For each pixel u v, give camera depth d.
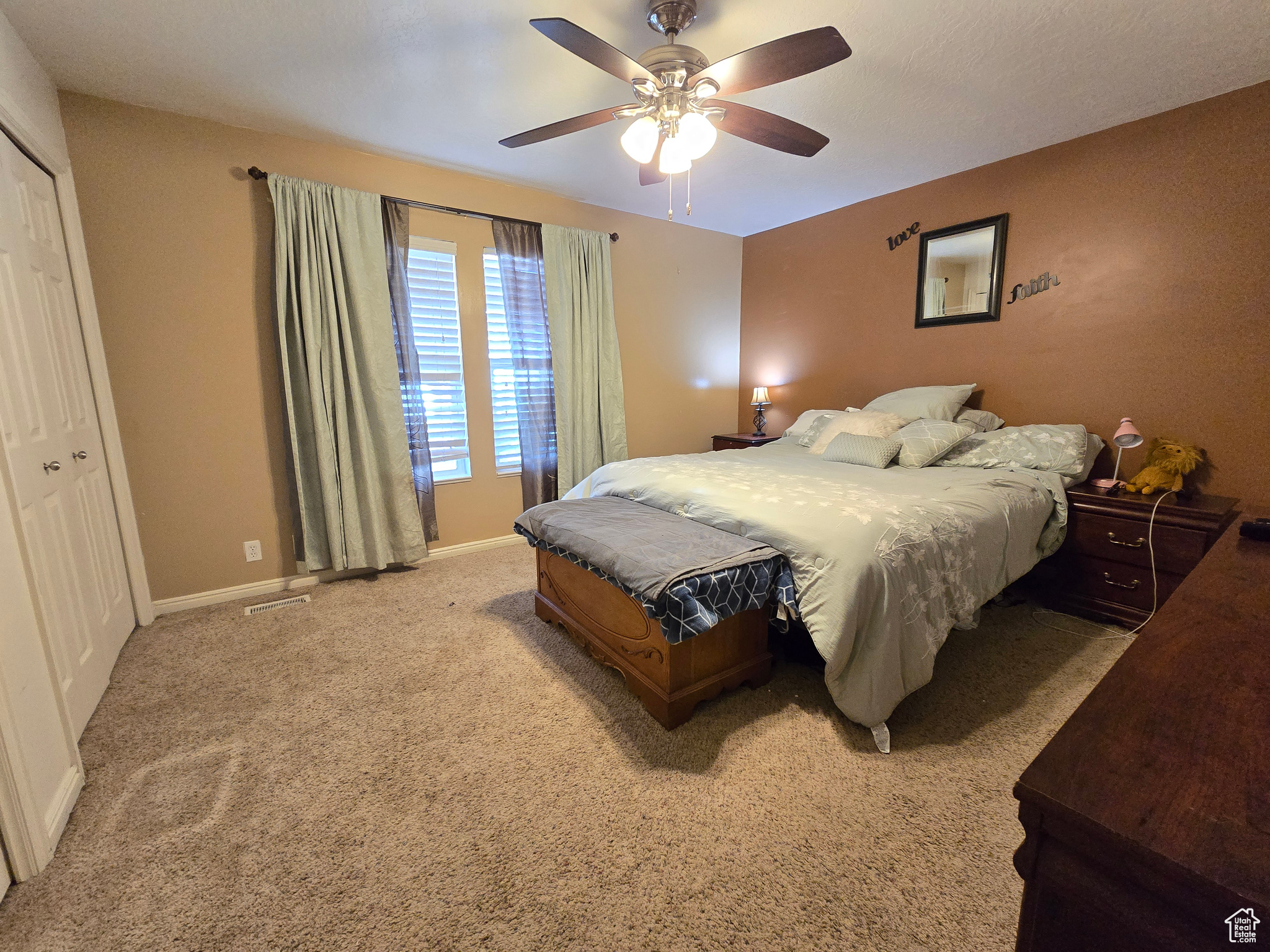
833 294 4.07
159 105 2.40
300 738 1.69
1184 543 2.22
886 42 1.99
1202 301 2.47
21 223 1.78
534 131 1.97
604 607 2.01
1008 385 3.18
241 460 2.77
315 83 2.25
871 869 1.22
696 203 3.84
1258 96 2.26
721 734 1.70
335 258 2.80
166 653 2.22
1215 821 0.47
